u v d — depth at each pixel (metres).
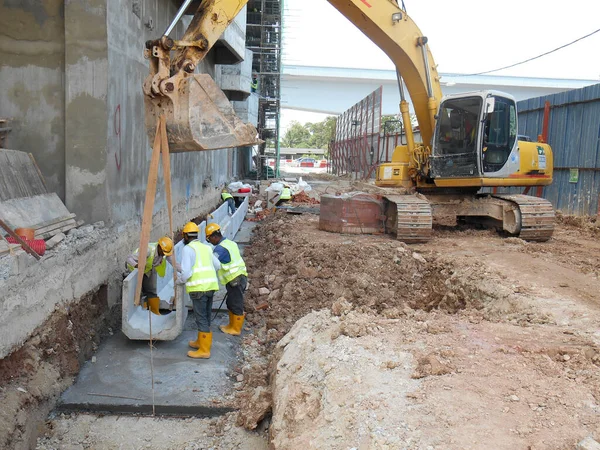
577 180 15.93
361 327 5.43
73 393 5.84
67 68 7.70
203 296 6.79
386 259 9.70
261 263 11.42
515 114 11.53
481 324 5.85
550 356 4.86
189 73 6.05
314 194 24.14
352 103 46.91
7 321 4.98
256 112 27.58
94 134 7.78
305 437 3.94
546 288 7.57
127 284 6.87
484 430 3.56
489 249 10.55
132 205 9.24
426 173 12.29
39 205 7.04
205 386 6.15
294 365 5.23
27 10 7.77
